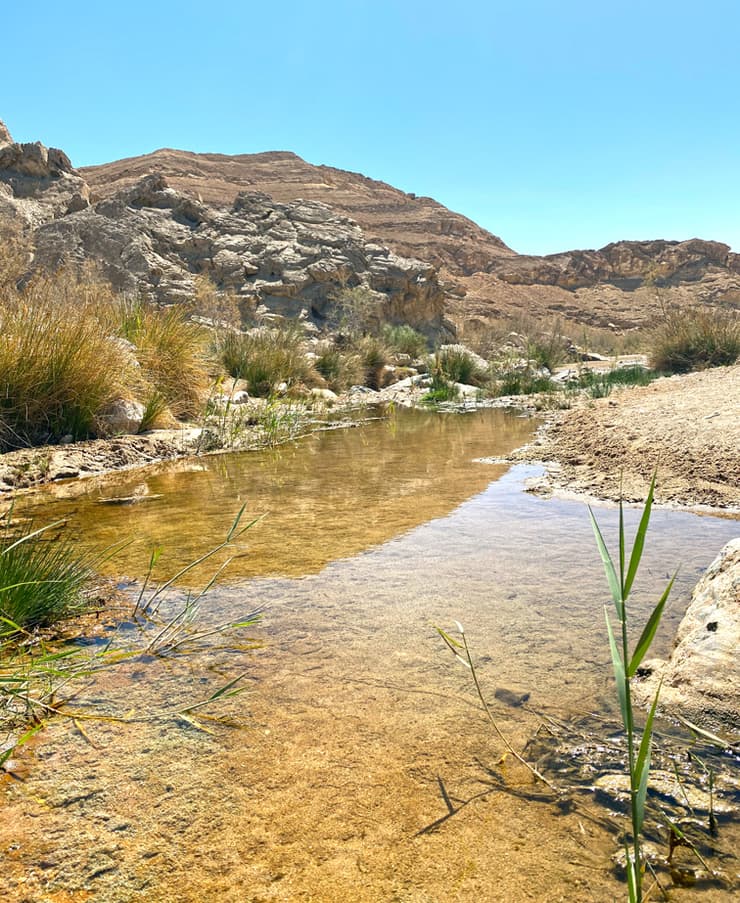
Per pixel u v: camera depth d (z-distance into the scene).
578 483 4.46
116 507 3.92
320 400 10.41
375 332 19.36
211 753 1.54
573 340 33.62
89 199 22.19
